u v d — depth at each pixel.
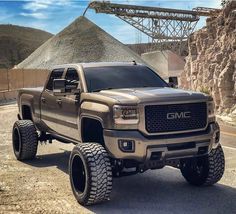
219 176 7.35
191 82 32.97
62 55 180.00
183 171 7.92
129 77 7.97
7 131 15.50
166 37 139.12
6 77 49.78
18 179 8.18
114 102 6.35
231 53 21.91
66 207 6.43
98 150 6.39
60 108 8.22
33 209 6.32
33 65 177.50
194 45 37.09
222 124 17.50
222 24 28.06
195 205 6.51
